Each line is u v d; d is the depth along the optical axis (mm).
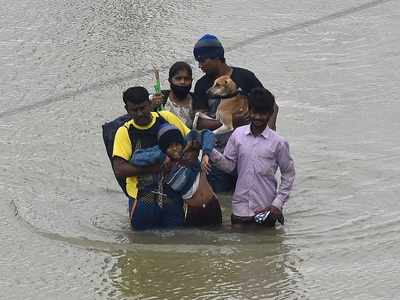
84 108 34688
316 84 36562
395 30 43938
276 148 23672
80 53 41812
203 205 23812
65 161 29469
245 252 22328
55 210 25641
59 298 20188
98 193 26953
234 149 24016
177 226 24031
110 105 34906
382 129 31297
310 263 21438
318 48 41625
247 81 25891
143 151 23344
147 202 23719
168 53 41250
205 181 24047
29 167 29016
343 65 38906
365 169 27781
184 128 24125
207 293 20016
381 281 20188
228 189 27078
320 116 32875
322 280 20422
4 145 31031
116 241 23375
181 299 19797
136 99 23125
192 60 40062
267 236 23328
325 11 48250
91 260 22234
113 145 23953
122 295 20172
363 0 50375
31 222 24750
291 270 21062
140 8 49875
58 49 42531
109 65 39844
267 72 38281
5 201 26328
